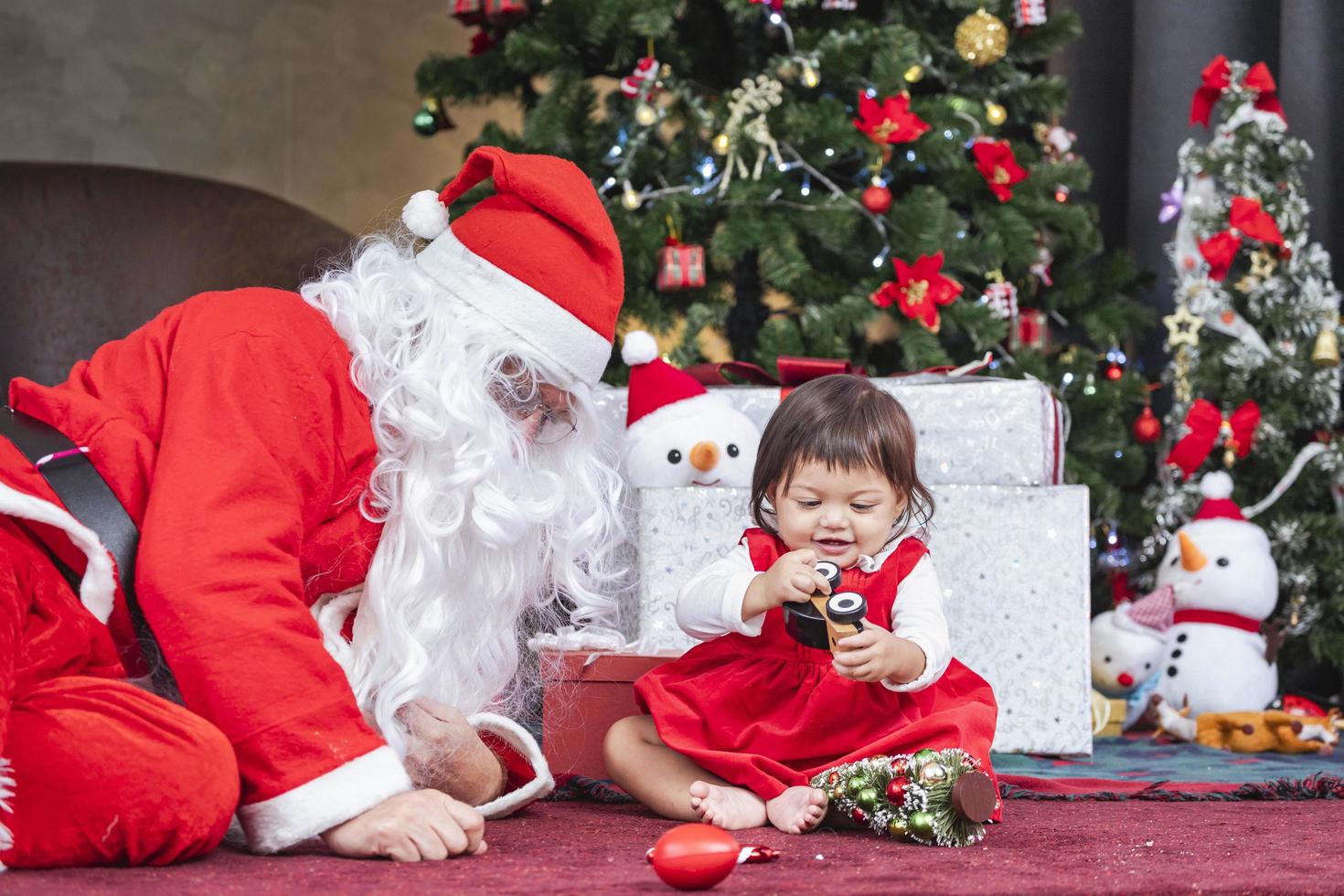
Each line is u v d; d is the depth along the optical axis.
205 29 4.34
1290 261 2.93
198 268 3.26
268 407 1.25
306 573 1.38
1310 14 3.19
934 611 1.52
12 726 1.09
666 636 2.03
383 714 1.35
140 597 1.16
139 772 1.09
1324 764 2.15
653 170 3.04
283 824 1.14
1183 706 2.58
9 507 1.14
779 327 2.88
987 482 2.11
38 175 3.17
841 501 1.54
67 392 1.30
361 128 4.60
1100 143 3.62
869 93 2.94
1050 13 3.63
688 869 1.02
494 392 1.46
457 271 1.44
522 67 3.04
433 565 1.38
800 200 2.98
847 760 1.44
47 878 1.04
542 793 1.45
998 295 3.03
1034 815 1.56
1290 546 2.82
